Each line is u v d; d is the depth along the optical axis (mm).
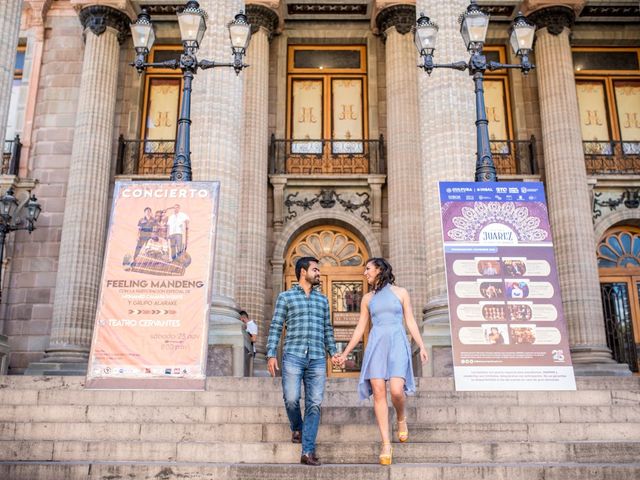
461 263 8047
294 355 5918
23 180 17047
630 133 18312
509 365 7586
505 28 18703
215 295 11227
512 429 6629
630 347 16656
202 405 7402
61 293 15211
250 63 16875
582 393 7727
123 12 17516
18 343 16141
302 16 18594
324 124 18312
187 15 10305
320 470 5500
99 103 16766
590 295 15266
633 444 6160
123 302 7312
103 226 16094
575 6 17297
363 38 18844
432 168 11664
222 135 11922
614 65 18891
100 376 7027
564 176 16203
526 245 8164
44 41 18359
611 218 17031
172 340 7168
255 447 6105
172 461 6105
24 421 6953
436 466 5555
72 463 5762
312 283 6242
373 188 17203
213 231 7688
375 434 6375
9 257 16594
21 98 17922
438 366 10742
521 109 18031
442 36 12211
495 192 8414
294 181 17375
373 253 16906
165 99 18391
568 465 5688
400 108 16641
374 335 5867
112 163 17312
